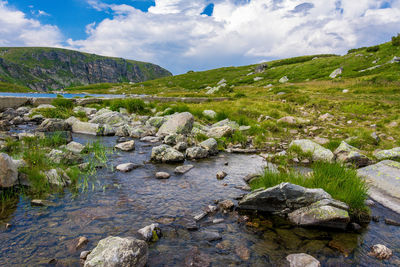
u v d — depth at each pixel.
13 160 6.16
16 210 4.66
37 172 5.88
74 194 5.49
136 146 10.66
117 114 16.66
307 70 76.88
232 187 6.36
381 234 4.35
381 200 5.77
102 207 4.92
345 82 45.25
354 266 3.45
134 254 3.13
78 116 17.77
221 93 52.81
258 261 3.49
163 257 3.50
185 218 4.63
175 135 11.59
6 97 20.23
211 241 3.95
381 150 10.25
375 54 67.50
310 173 6.24
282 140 12.74
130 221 4.44
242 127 14.95
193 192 5.92
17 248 3.57
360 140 11.77
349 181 5.52
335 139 12.35
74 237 3.88
